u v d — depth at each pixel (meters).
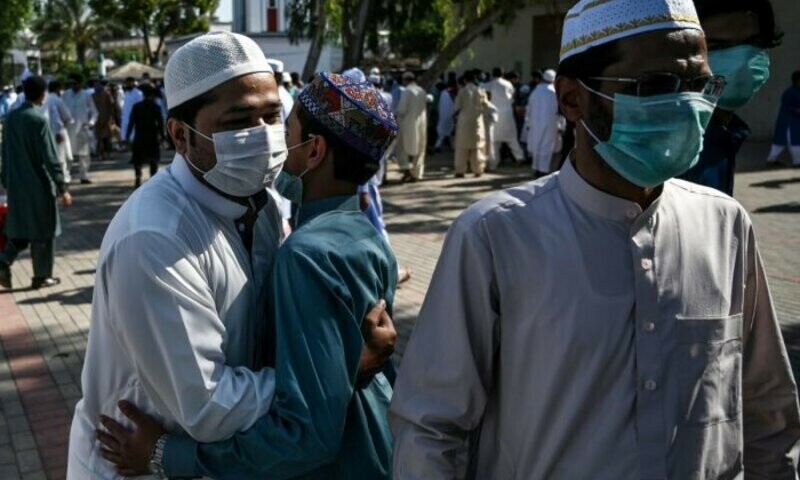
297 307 1.85
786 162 16.05
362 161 2.09
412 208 11.77
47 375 5.26
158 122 14.19
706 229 1.68
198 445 1.83
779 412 1.85
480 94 15.16
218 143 1.88
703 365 1.60
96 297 1.93
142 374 1.84
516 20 26.59
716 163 2.74
